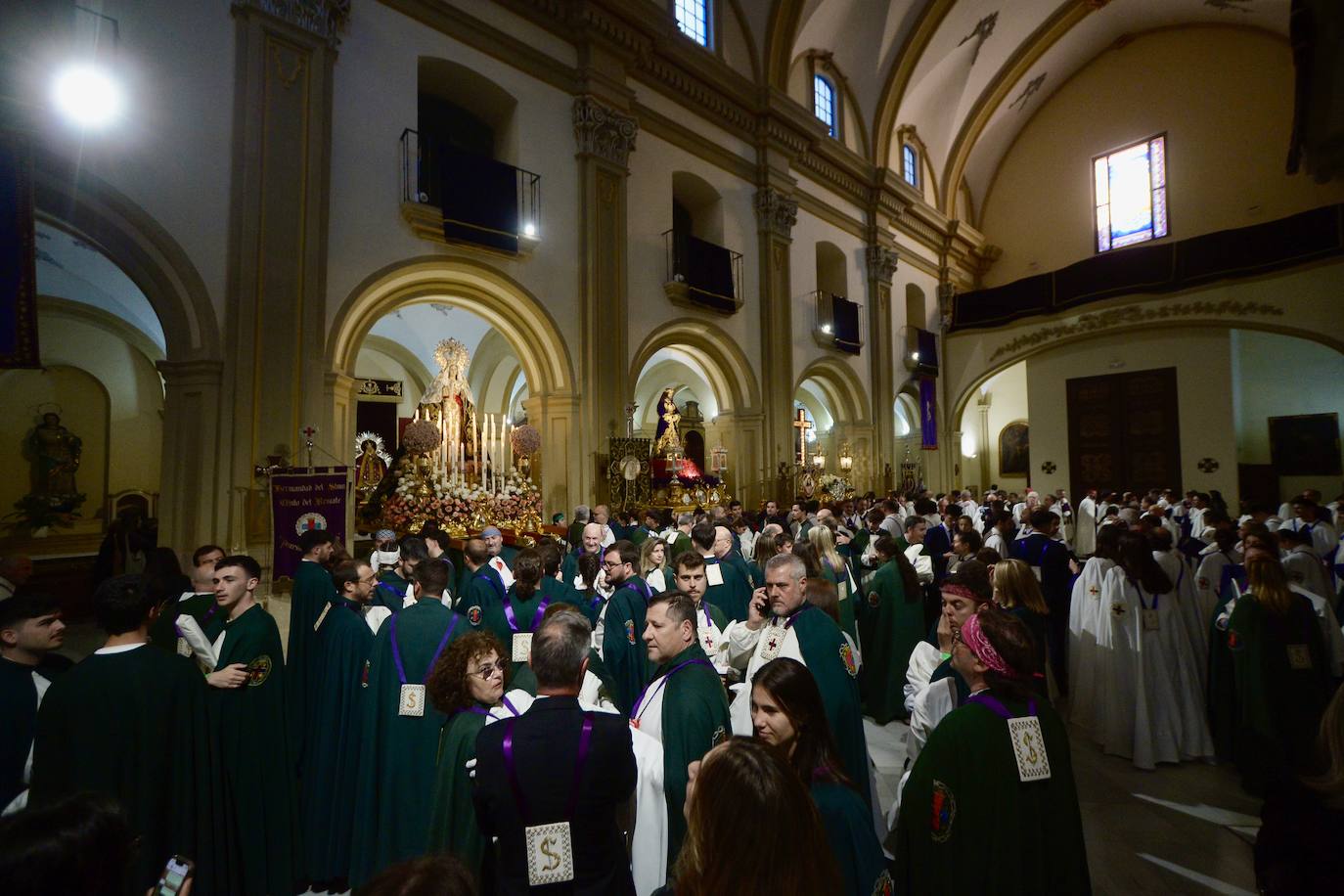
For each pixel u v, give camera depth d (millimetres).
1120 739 4934
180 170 6867
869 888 1630
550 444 10656
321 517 7020
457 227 9125
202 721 2715
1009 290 20125
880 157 17922
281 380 7391
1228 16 18281
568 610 2281
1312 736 4102
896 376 18844
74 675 2473
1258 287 16109
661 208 12320
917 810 2012
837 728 2795
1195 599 5441
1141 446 18062
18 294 5621
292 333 7512
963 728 2010
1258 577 4355
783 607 3064
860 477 17219
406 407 16156
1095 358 18938
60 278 10547
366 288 8273
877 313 17828
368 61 8492
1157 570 4902
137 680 2518
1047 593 6129
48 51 5941
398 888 1064
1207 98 18922
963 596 2914
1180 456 17438
